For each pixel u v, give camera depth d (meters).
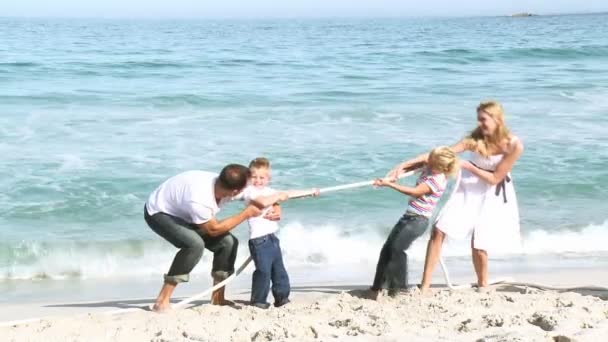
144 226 11.09
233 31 114.88
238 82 28.02
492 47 53.28
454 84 27.78
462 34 92.00
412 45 58.94
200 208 5.94
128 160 14.64
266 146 15.90
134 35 86.50
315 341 4.94
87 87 25.33
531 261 9.51
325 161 14.68
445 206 6.61
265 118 19.20
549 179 13.67
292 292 7.36
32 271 9.29
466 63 38.16
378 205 12.17
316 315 5.90
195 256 6.20
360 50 50.38
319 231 10.81
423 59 40.44
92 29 121.81
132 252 10.03
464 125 18.59
